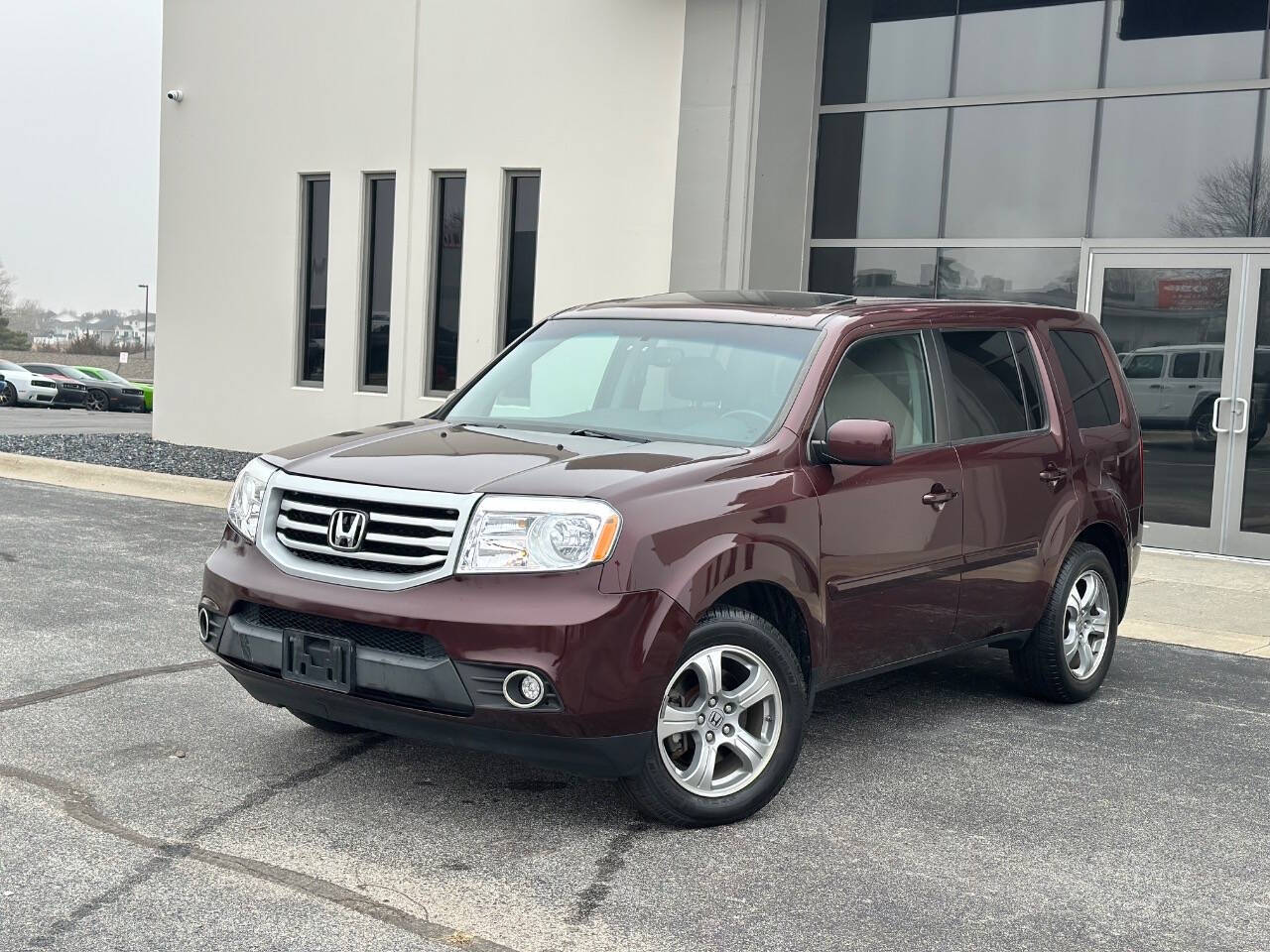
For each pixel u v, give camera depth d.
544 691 4.06
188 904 3.70
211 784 4.73
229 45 16.05
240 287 16.19
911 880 4.12
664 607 4.23
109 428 22.34
